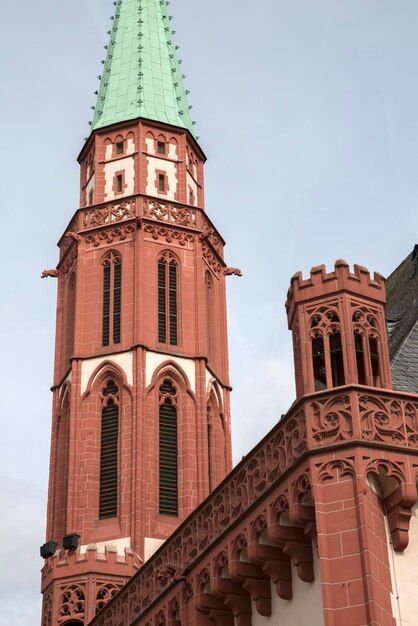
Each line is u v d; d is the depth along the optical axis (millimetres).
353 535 28188
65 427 63719
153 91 72688
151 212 66875
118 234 66312
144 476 59406
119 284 65125
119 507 58906
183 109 73000
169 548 37281
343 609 27641
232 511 33125
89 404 62250
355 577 27812
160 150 70125
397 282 44562
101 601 55781
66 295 67750
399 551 28891
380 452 29000
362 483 28484
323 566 28172
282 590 31109
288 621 31047
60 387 64875
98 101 73875
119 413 61531
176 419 62312
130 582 40125
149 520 58438
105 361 62906
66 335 66250
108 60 75625
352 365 30672
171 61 75250
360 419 29250
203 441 61812
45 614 56875
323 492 28875
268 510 30750
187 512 59531
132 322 63469
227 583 33125
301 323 32031
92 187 69688
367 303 32094
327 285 32062
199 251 67000
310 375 31203
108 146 70312
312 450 29266
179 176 69500
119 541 57781
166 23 77812
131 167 69000
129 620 39625
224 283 69875
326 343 31406
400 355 35594
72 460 60750
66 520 59375
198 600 33969
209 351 65875
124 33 76500
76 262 66625
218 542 33406
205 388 63375
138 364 62094
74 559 56906
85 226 67312
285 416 30750
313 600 30047
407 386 33844
